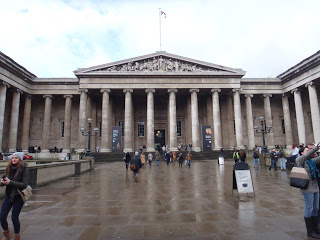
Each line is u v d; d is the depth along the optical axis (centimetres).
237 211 771
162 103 5016
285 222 658
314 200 578
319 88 4216
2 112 3562
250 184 988
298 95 4169
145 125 4944
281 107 5003
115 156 3588
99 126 4753
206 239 545
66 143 4312
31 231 605
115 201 934
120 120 4891
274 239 543
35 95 4562
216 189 1181
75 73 4084
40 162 2127
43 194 1081
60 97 4825
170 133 4100
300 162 590
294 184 574
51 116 4822
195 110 4162
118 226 639
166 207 832
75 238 557
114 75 4125
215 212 762
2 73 3547
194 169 2275
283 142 4878
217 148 4062
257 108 4978
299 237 554
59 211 791
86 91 4119
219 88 4234
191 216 722
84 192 1127
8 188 530
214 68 4331
